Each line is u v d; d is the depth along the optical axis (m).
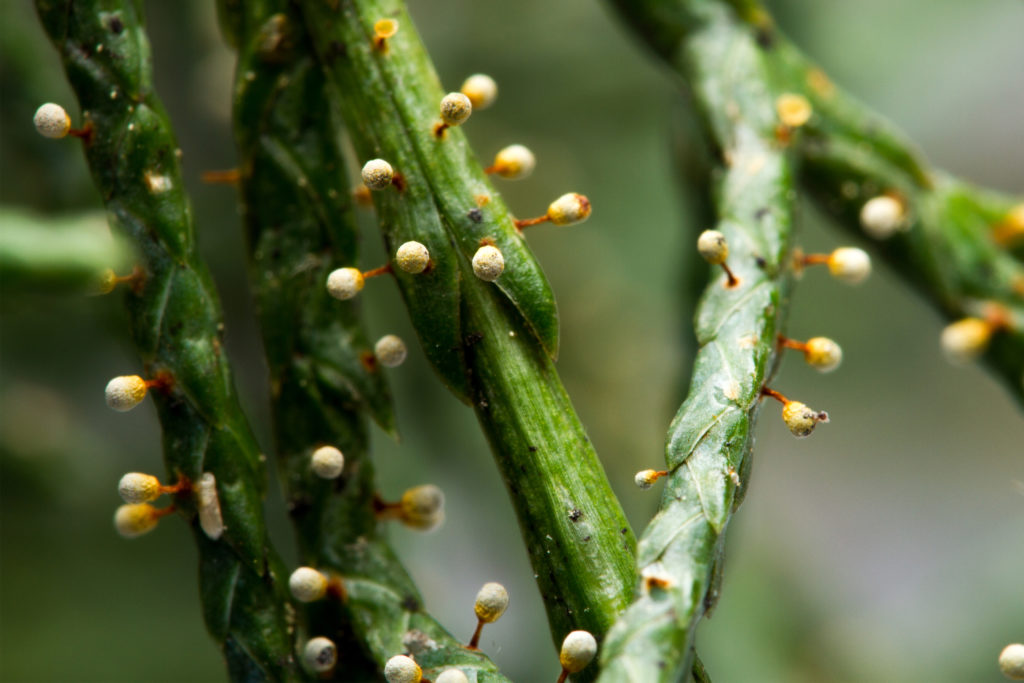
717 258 0.05
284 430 0.05
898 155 0.05
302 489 0.05
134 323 0.05
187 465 0.05
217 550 0.05
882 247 0.05
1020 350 0.05
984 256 0.05
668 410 0.05
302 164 0.05
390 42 0.05
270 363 0.05
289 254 0.05
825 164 0.05
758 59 0.05
